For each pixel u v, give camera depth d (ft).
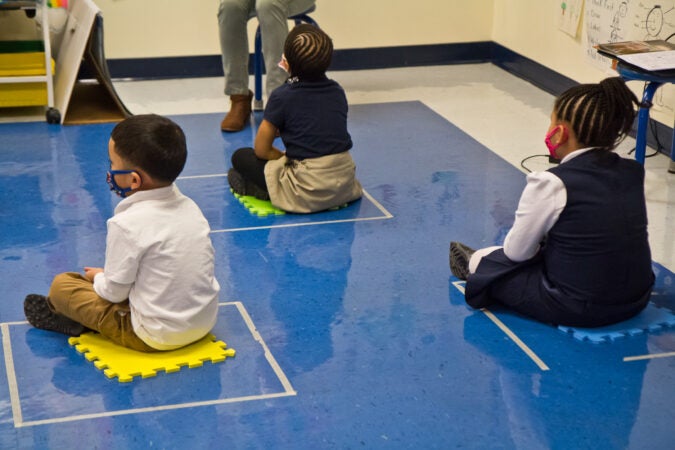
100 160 12.71
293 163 10.96
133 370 7.44
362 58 18.33
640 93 14.01
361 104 15.85
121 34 16.92
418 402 7.20
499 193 11.80
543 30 16.90
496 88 17.11
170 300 7.36
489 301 8.75
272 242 10.16
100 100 15.57
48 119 14.24
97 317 7.68
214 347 7.87
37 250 9.79
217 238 10.23
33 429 6.76
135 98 15.96
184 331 7.52
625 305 8.27
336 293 8.99
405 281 9.28
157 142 7.06
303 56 10.61
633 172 8.07
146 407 7.05
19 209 10.90
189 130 14.23
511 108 15.81
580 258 7.98
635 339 8.21
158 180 7.23
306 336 8.16
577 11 15.64
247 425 6.86
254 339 8.07
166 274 7.29
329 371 7.61
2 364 7.59
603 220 7.85
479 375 7.59
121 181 7.25
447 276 9.41
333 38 18.07
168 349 7.72
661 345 8.12
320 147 10.85
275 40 13.73
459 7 18.49
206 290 7.54
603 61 14.97
